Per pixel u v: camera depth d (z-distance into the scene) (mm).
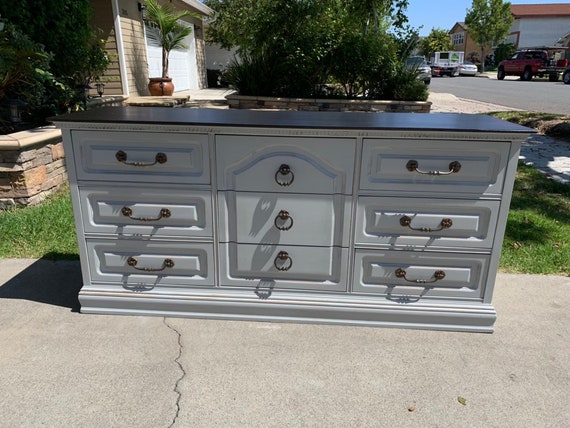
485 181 2154
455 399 1911
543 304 2678
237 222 2289
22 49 4137
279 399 1896
